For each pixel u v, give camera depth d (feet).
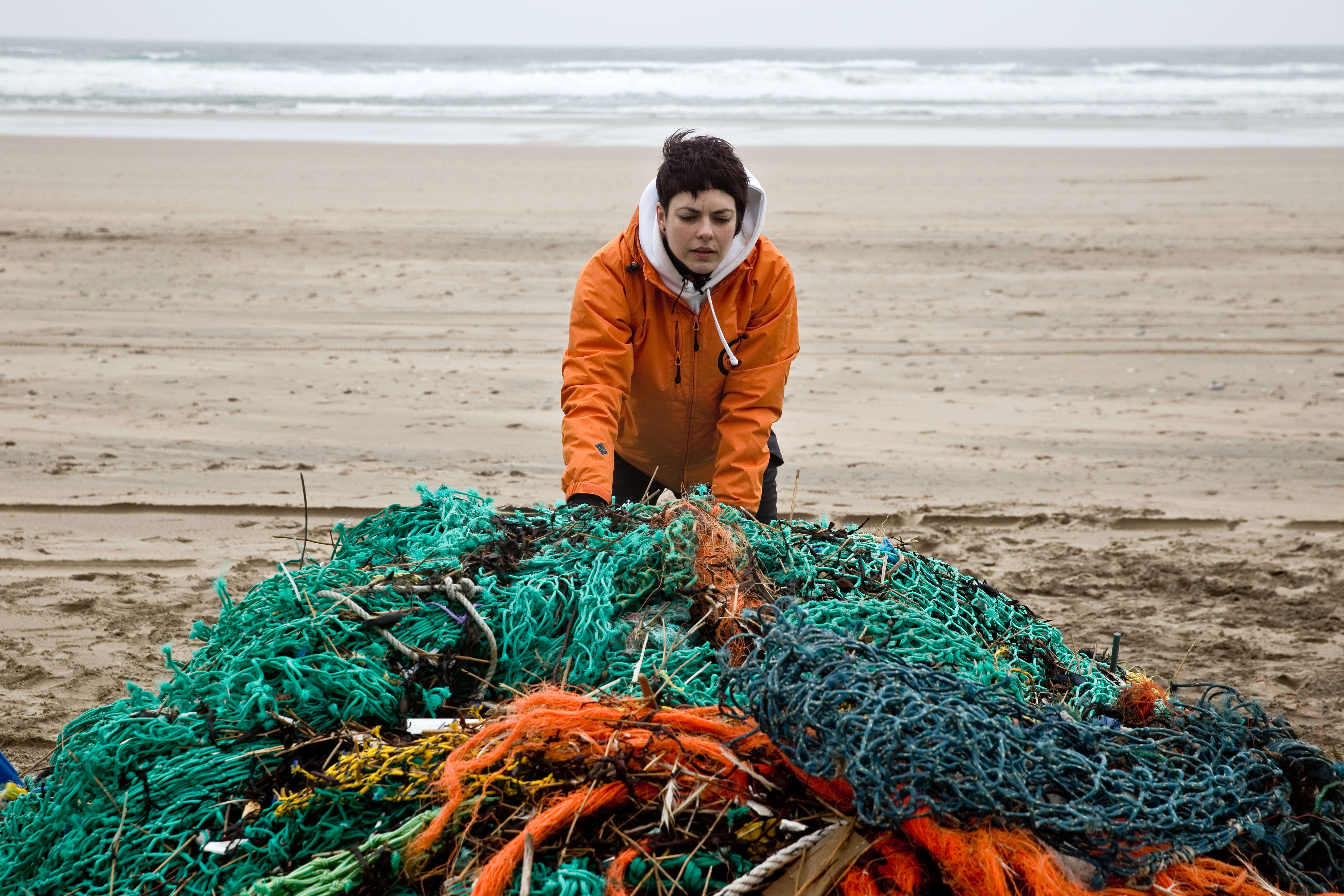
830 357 33.94
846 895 6.64
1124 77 197.36
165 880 7.29
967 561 19.24
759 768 7.30
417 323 37.29
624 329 11.78
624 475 13.56
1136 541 20.34
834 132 105.40
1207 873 6.93
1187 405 29.55
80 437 25.76
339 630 8.55
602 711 7.59
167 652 8.49
